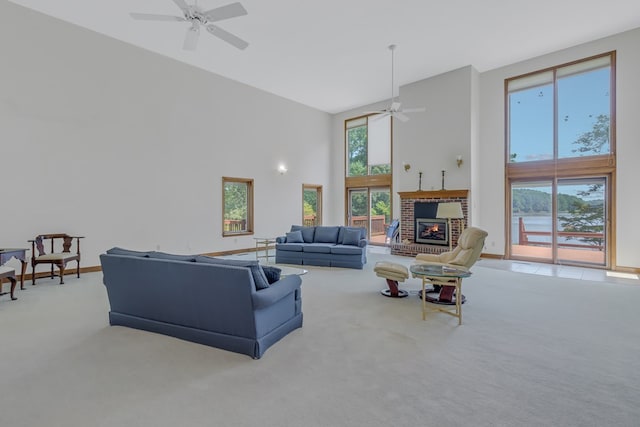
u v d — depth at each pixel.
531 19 5.14
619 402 1.92
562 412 1.83
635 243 5.57
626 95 5.60
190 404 1.92
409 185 7.85
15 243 4.92
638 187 5.53
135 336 2.93
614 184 5.76
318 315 3.48
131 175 6.12
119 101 5.94
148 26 5.41
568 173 6.26
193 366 2.38
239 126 7.93
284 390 2.06
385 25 5.26
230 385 2.12
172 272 2.79
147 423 1.75
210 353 2.59
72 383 2.15
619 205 5.71
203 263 2.76
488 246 7.24
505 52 6.29
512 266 6.23
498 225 7.09
